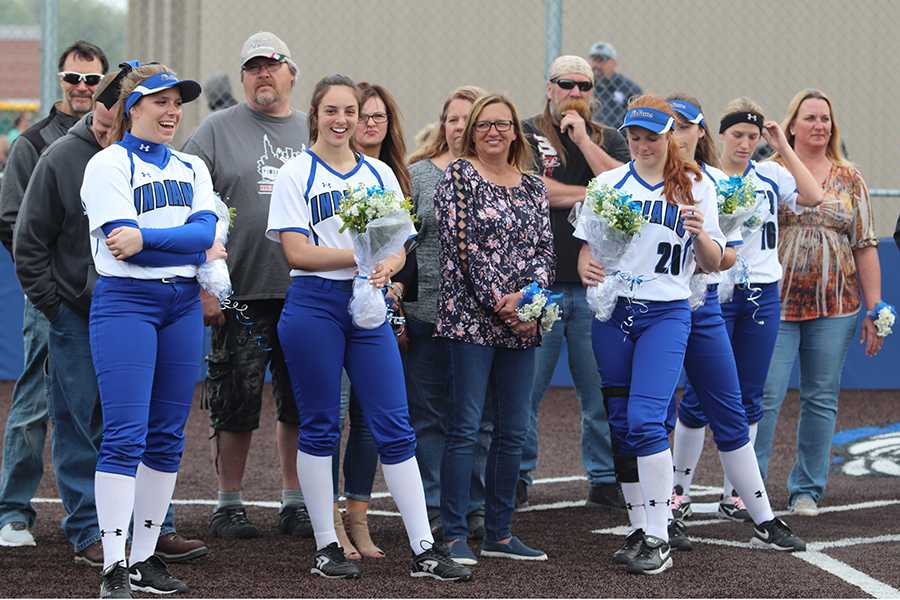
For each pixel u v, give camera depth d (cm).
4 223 1700
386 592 1488
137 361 1430
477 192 1628
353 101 1574
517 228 1641
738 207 1706
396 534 1841
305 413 1574
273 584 1525
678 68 3475
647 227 1627
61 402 1614
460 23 3456
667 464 1616
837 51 3478
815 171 2064
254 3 3403
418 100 3475
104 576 1418
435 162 1878
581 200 2031
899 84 3466
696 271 1680
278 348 1852
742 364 1916
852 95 3478
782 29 3466
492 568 1620
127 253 1402
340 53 3466
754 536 1767
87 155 1590
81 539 1611
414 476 1580
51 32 2967
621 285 1630
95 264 1458
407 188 1795
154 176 1455
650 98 1636
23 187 1714
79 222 1582
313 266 1537
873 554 1702
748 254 1888
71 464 1619
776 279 1903
